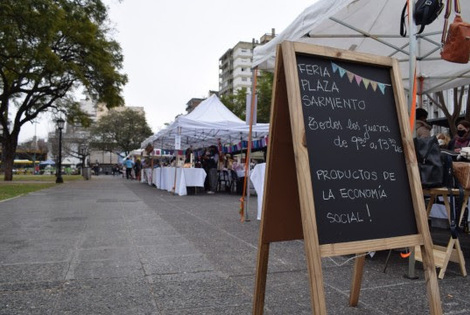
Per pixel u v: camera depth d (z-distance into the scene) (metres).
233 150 19.53
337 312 2.74
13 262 4.02
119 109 88.12
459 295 3.10
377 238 2.20
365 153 2.39
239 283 3.36
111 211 8.53
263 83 42.09
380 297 3.04
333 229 2.10
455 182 3.74
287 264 4.02
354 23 5.79
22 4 12.65
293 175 2.47
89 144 64.19
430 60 6.97
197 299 2.96
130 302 2.89
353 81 2.49
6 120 23.88
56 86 22.67
